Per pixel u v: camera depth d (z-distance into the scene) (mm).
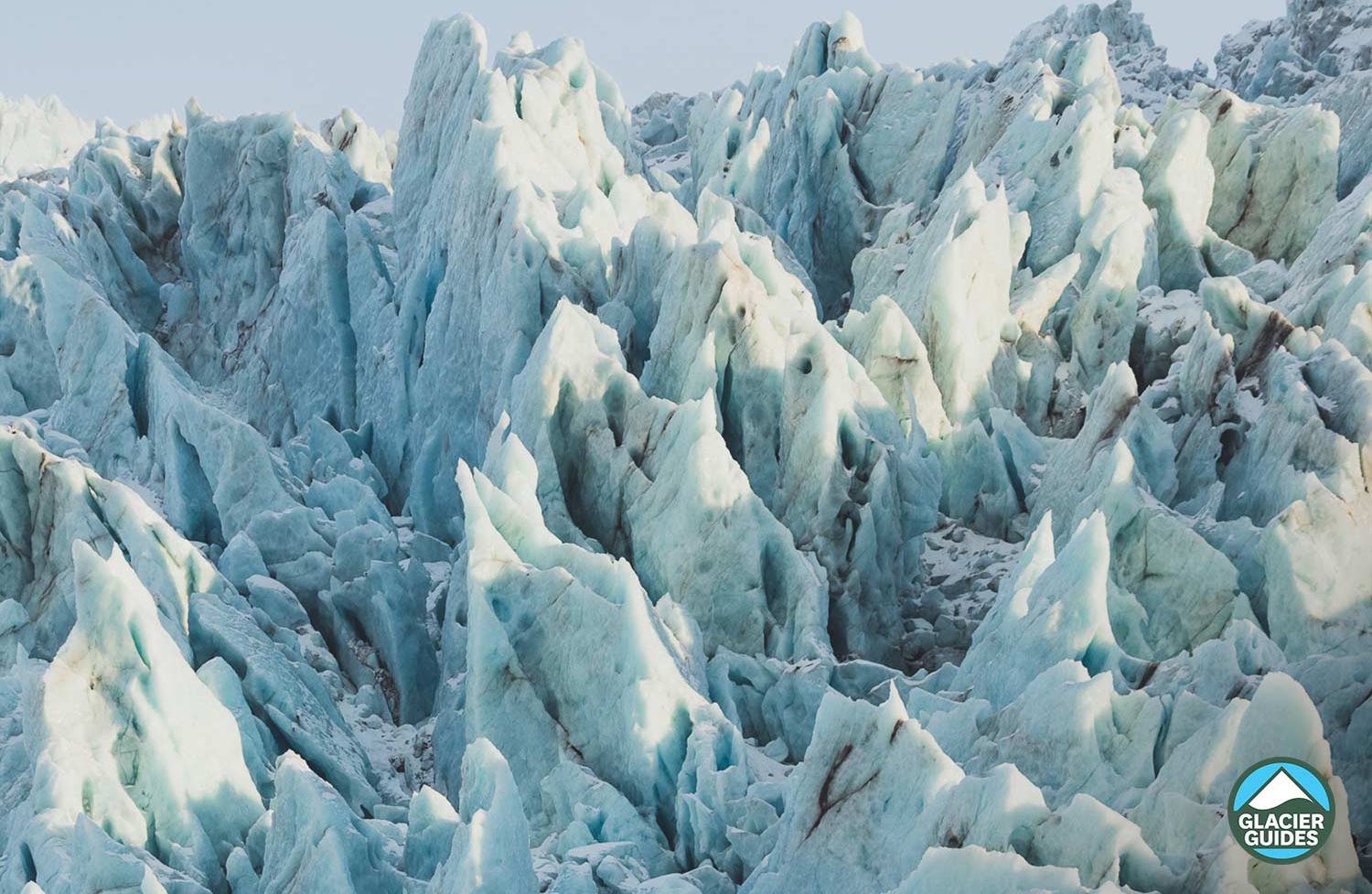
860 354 26453
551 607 19156
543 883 15172
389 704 23625
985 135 36969
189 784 16938
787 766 19203
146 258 43500
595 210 29922
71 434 31391
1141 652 18844
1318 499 17750
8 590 23766
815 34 43281
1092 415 23531
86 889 14641
